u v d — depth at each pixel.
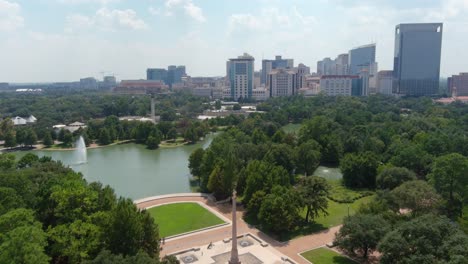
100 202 87.56
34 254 55.94
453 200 106.25
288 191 98.88
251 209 105.56
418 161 139.25
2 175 89.00
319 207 100.44
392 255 67.75
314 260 81.88
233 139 198.25
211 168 135.50
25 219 67.56
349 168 137.62
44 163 128.12
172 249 88.69
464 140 157.75
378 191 105.94
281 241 92.38
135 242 72.31
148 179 159.50
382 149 178.38
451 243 63.22
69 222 77.00
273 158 143.12
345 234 80.25
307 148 151.88
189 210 115.50
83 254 66.69
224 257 84.50
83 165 187.12
